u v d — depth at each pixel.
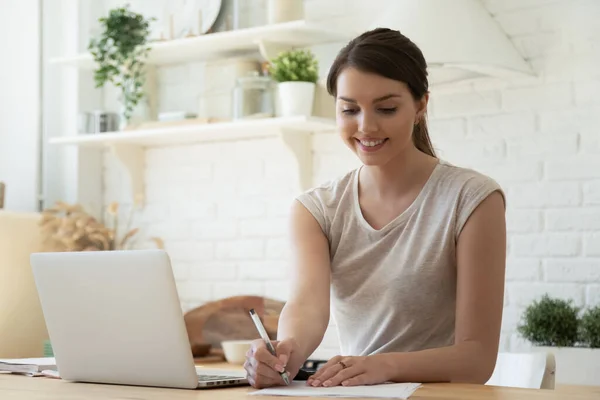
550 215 3.38
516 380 2.11
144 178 4.41
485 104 3.52
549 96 3.39
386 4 3.72
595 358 2.96
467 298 1.92
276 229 4.02
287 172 4.00
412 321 2.02
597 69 3.31
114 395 1.58
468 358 1.83
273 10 3.76
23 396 1.59
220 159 4.19
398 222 2.05
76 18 4.53
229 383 1.75
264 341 1.75
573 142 3.34
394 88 1.90
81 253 1.79
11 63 4.58
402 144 1.95
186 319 3.40
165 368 1.71
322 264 2.07
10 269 3.90
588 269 3.29
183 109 4.30
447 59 3.20
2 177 4.58
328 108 3.81
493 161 3.50
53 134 4.58
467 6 3.31
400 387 1.61
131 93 4.13
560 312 3.12
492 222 1.95
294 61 3.66
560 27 3.38
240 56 4.14
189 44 3.95
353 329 2.12
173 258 4.31
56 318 1.86
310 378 1.72
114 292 1.75
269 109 3.80
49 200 4.56
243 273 4.10
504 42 3.34
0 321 3.85
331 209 2.13
